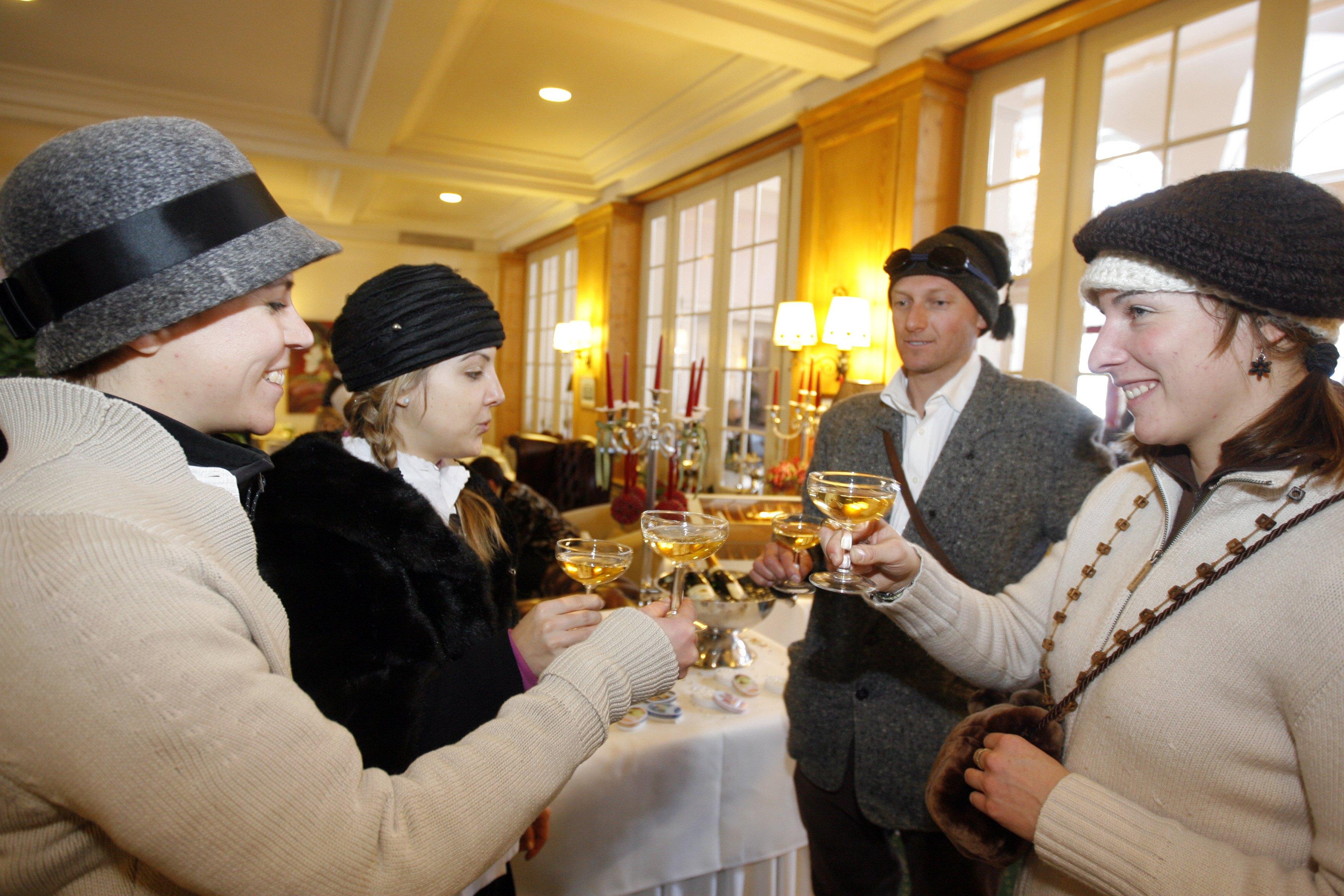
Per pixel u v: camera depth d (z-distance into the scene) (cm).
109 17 335
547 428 784
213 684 47
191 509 55
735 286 462
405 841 51
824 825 138
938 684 128
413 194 663
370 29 334
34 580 46
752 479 356
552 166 560
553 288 767
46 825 50
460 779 56
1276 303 62
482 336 102
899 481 140
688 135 443
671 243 534
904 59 301
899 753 128
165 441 55
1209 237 62
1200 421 71
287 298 67
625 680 66
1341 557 60
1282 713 62
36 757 45
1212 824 65
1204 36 222
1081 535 92
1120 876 63
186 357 59
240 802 46
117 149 55
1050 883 80
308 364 813
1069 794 68
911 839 131
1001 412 135
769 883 150
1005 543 130
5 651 45
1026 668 99
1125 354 73
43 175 54
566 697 63
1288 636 61
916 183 294
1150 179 238
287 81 406
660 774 133
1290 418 65
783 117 380
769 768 145
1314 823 58
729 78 373
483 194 655
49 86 412
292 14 328
